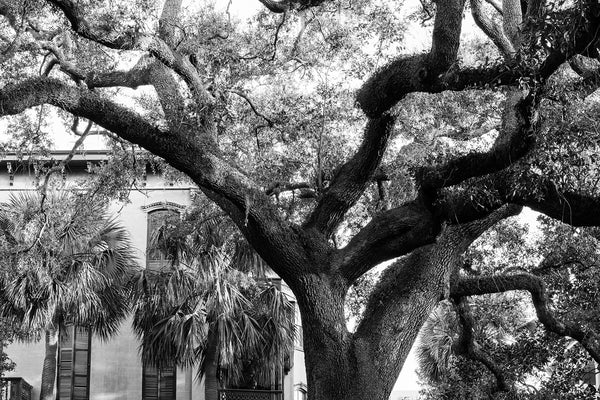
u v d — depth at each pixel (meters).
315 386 12.55
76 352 27.95
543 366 16.14
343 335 12.60
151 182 28.36
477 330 16.48
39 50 14.66
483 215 12.01
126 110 11.85
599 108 10.87
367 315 13.03
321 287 12.64
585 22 9.06
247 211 12.31
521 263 17.28
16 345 28.00
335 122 15.94
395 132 15.84
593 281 16.02
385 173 15.35
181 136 12.00
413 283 13.03
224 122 15.87
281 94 16.55
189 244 21.81
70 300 21.75
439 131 15.84
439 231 12.41
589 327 14.64
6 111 11.07
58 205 17.78
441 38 10.59
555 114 10.69
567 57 9.62
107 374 27.84
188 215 19.95
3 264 17.48
